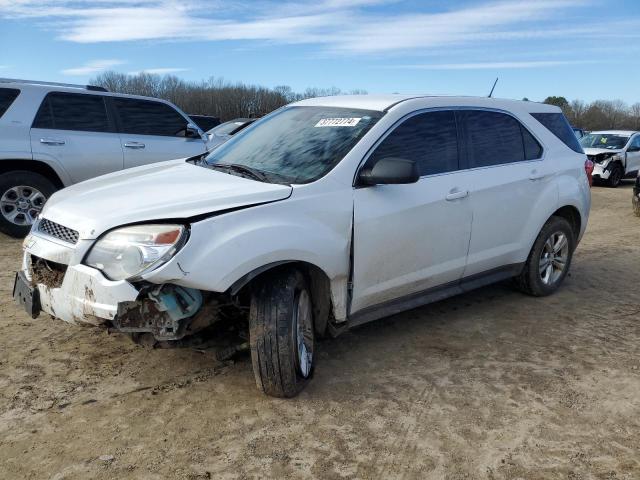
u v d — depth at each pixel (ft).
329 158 11.92
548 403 11.18
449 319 15.49
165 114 26.91
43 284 10.34
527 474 9.01
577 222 18.06
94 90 25.22
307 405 10.75
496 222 14.84
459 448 9.61
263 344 10.20
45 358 12.27
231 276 9.59
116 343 13.08
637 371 12.70
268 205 10.36
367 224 11.69
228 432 9.80
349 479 8.73
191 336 10.56
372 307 12.58
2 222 22.71
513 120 15.96
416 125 13.26
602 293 18.38
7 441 9.32
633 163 55.21
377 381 11.82
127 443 9.38
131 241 9.40
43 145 23.11
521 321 15.53
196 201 9.98
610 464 9.32
